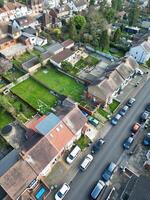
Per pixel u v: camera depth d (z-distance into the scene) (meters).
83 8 125.25
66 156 53.91
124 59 74.69
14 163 45.94
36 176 44.97
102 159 54.28
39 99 68.06
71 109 55.81
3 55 84.06
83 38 95.00
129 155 55.56
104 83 65.38
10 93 69.19
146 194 41.44
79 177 50.56
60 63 79.31
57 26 105.50
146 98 71.62
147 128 62.28
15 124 60.16
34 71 78.56
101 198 46.75
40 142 47.81
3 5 110.88
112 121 62.78
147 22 111.75
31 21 103.12
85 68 81.62
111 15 109.12
